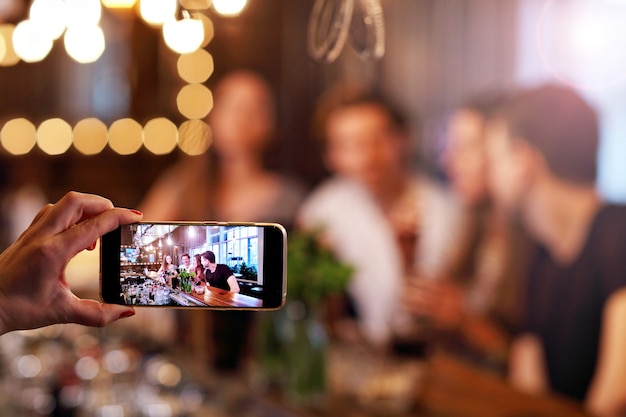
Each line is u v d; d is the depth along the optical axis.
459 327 3.41
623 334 2.75
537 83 3.02
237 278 1.29
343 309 3.96
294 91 4.22
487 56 3.23
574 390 2.94
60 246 1.13
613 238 2.76
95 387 3.05
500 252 3.22
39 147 5.94
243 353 3.30
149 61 5.08
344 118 3.91
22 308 1.13
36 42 2.81
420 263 3.60
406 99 3.62
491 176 3.25
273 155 4.38
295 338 2.75
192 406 2.86
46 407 3.19
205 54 4.72
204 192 4.79
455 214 3.42
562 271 2.97
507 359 3.20
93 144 5.60
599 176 2.80
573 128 2.89
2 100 6.00
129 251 1.28
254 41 4.38
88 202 1.17
